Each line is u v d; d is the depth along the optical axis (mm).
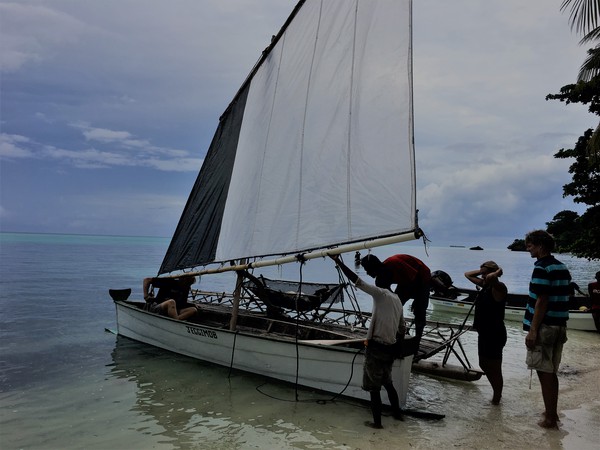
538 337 5078
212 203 9188
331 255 6043
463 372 7195
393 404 5426
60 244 97938
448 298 16891
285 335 7902
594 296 12305
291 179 7051
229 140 9266
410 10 5625
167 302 8820
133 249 83062
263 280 9047
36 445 4809
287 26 8055
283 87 7684
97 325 11695
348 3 6676
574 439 4828
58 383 6930
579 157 18281
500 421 5383
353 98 6203
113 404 6039
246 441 4863
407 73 5523
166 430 5180
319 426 5238
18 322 12086
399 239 5273
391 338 5148
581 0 11930
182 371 7527
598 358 9117
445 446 4660
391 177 5500
